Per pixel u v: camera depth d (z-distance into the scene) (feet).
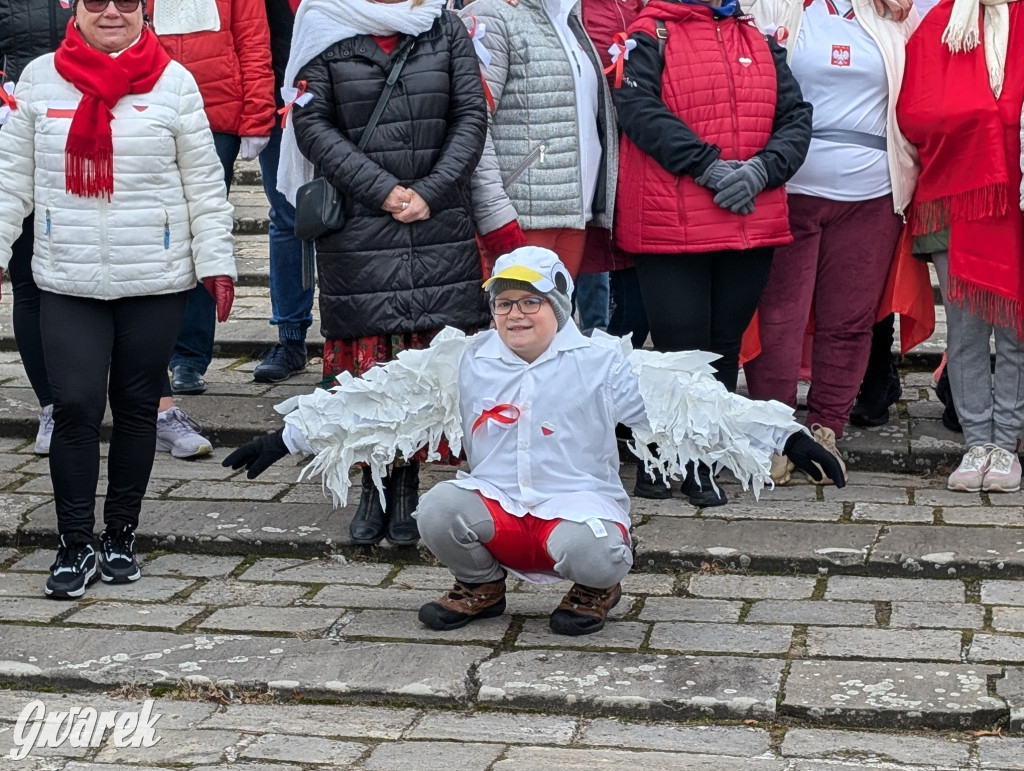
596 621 13.75
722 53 16.24
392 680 12.80
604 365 13.24
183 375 20.90
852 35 17.16
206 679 12.89
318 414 13.51
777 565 15.34
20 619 14.33
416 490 16.10
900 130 17.13
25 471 18.63
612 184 17.19
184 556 16.16
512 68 16.74
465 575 13.78
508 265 12.95
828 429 18.10
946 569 15.06
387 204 14.93
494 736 11.98
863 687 12.41
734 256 16.65
